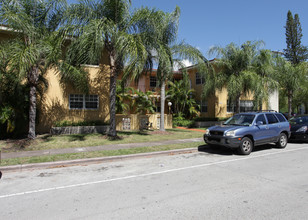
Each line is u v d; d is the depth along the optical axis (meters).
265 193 4.66
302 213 3.76
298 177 5.76
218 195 4.57
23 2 9.59
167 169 6.67
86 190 4.95
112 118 11.91
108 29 9.82
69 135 12.73
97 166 7.11
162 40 12.63
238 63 16.12
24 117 11.31
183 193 4.70
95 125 14.56
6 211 3.93
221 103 20.47
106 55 15.38
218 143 8.67
